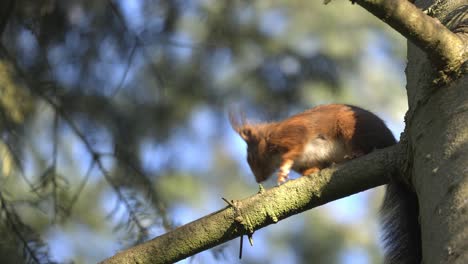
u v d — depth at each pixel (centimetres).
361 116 861
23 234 837
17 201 869
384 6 492
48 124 1018
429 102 529
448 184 469
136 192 909
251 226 583
